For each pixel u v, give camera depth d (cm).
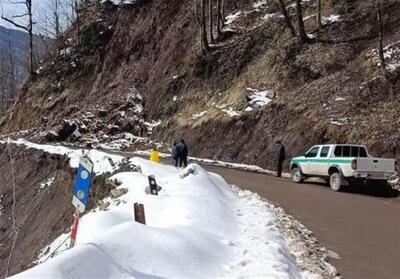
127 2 5909
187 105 4053
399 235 1147
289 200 1616
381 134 2356
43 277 521
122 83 5178
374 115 2506
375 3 3300
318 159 2073
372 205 1581
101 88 5456
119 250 640
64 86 5909
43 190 2800
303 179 2188
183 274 654
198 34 4650
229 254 796
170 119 4072
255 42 3891
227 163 3042
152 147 3956
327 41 3278
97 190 1914
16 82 9281
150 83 4803
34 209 2653
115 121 4581
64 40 6688
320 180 2339
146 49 5281
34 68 6838
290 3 4119
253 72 3650
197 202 1112
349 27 3309
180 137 3722
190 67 4297
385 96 2573
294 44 3431
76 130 4650
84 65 5912
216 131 3397
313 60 3216
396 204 1631
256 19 4369
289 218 1268
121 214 1041
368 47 3006
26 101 6209
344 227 1219
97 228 916
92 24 6194
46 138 4650
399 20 3069
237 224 1048
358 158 1881
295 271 786
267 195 1709
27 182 3197
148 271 624
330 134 2567
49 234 2039
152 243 690
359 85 2744
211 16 4400
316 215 1362
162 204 1131
